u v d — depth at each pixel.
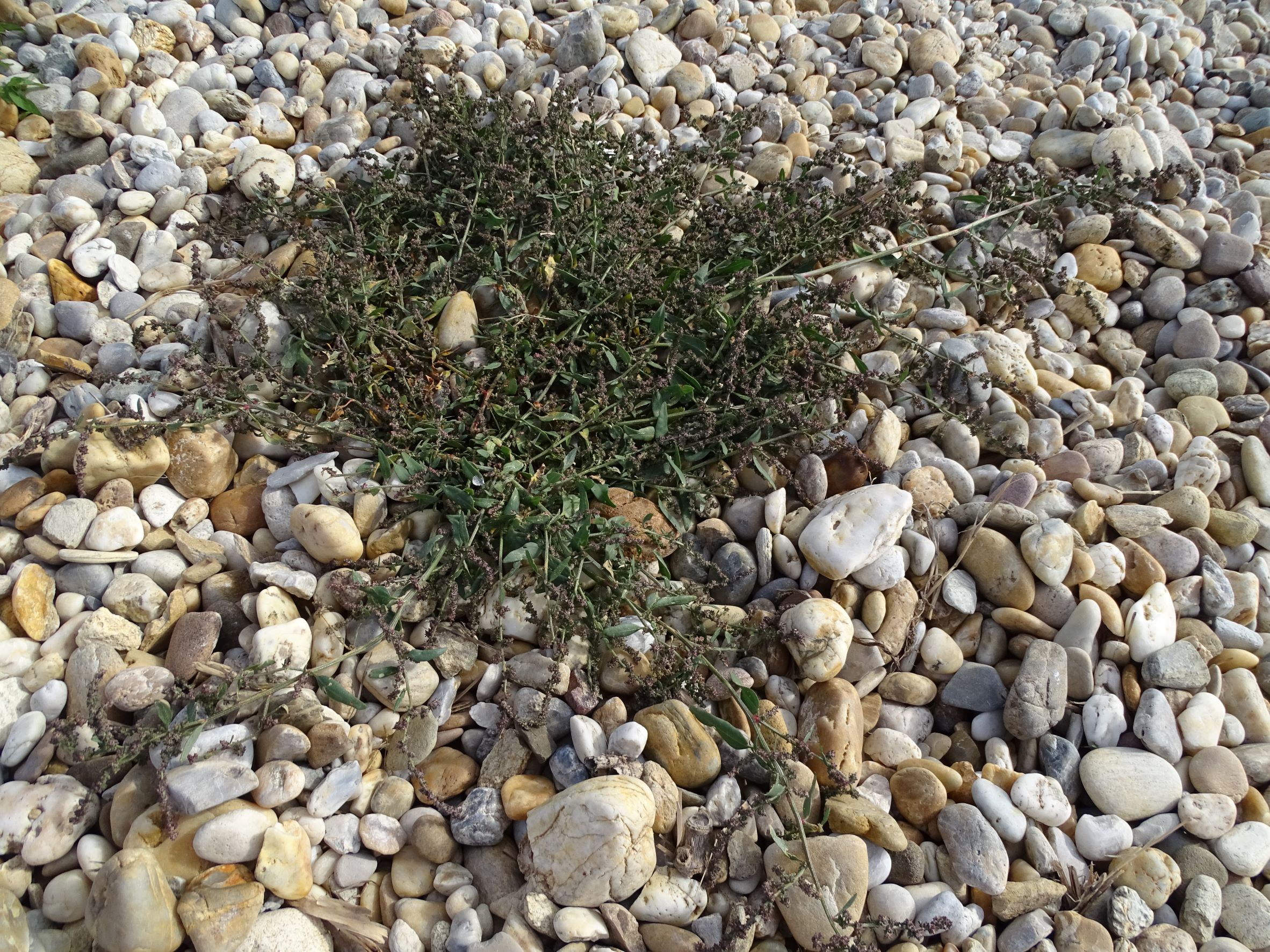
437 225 0.71
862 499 0.60
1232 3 1.22
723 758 0.55
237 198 0.78
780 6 1.03
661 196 0.71
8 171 0.76
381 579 0.58
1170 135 0.93
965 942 0.52
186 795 0.50
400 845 0.52
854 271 0.73
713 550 0.62
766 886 0.49
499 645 0.56
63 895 0.49
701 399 0.64
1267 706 0.60
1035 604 0.61
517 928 0.49
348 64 0.88
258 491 0.62
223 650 0.57
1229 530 0.66
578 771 0.53
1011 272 0.73
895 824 0.53
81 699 0.53
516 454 0.62
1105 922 0.53
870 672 0.59
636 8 0.95
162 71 0.85
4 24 0.82
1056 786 0.56
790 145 0.86
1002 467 0.67
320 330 0.65
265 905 0.49
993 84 0.98
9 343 0.67
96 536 0.58
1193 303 0.79
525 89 0.88
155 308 0.69
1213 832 0.55
